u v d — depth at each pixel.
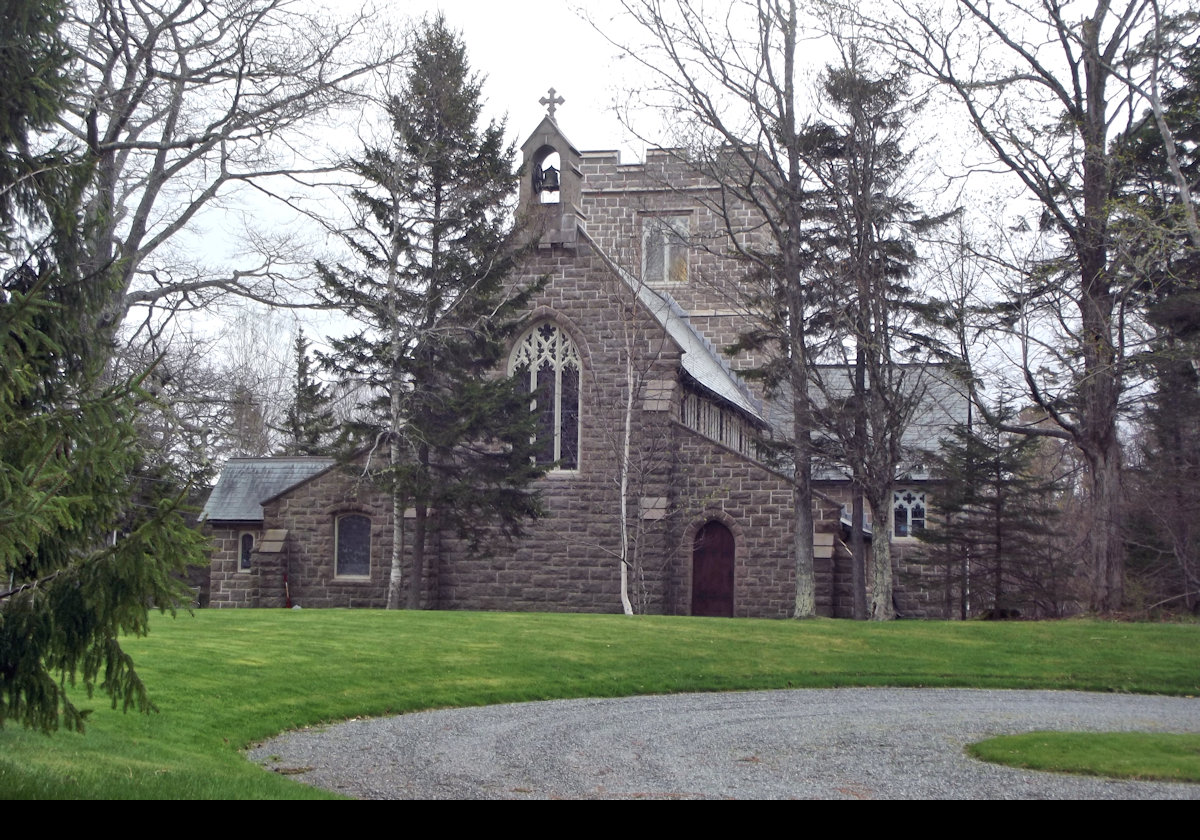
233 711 15.09
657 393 36.22
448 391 35.50
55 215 10.59
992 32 28.38
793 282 30.03
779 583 35.91
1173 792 11.59
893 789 11.66
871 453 29.95
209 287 27.58
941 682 20.80
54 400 10.16
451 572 37.09
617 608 36.06
